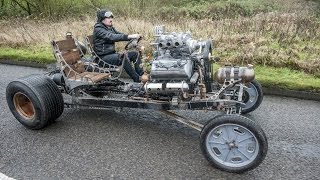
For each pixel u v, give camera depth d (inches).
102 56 206.4
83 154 167.9
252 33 350.6
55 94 188.1
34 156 167.6
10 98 191.2
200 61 171.2
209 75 174.9
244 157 147.9
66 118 207.0
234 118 142.6
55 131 191.3
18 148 175.2
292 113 207.8
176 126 194.5
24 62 340.2
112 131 190.1
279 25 369.7
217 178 147.6
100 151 170.1
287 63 268.7
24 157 167.0
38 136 186.5
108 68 202.5
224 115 145.0
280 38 321.1
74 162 161.5
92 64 204.5
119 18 444.8
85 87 197.2
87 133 188.4
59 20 504.1
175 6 553.6
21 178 150.9
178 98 168.1
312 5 516.1
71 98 207.2
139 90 184.4
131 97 181.9
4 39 411.2
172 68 163.8
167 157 163.9
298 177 147.3
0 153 171.0
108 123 199.6
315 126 191.2
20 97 191.8
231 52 302.8
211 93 175.6
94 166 157.8
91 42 207.9
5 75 309.3
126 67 201.5
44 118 184.9
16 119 205.8
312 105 219.3
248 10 500.1
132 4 519.8
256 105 201.0
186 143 176.1
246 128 141.7
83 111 216.7
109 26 210.5
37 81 186.2
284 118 201.3
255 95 200.2
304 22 381.7
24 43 393.4
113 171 153.7
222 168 150.1
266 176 148.4
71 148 173.6
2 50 373.7
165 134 185.8
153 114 210.2
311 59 271.7
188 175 149.8
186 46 168.9
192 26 385.1
